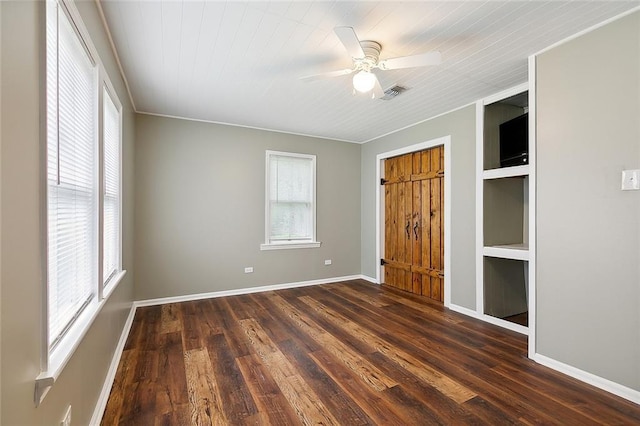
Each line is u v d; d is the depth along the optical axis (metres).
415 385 2.12
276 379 2.20
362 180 5.49
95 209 1.78
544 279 2.39
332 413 1.83
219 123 4.33
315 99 3.42
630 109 1.93
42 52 1.00
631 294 1.93
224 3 1.85
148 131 3.92
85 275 1.68
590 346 2.12
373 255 5.22
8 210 0.80
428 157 4.27
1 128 0.77
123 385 2.11
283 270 4.79
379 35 2.19
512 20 2.02
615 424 1.73
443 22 2.04
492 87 3.11
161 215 3.98
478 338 2.91
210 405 1.90
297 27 2.10
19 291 0.85
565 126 2.25
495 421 1.76
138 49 2.37
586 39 2.13
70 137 1.44
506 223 3.54
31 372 0.92
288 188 4.88
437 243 4.14
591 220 2.11
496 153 3.47
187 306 3.86
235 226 4.43
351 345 2.76
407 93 3.25
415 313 3.62
